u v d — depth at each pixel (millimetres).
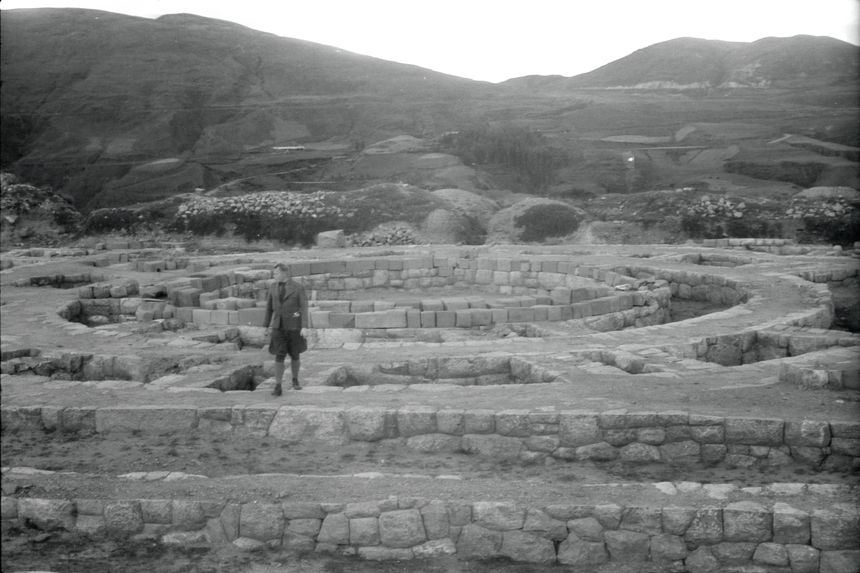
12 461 11297
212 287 29406
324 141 174375
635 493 9438
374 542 9219
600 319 23062
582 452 11062
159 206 81438
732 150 125812
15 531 9680
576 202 86062
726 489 9484
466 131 137625
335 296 32562
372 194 76562
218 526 9430
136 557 9164
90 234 76812
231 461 11227
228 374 15242
